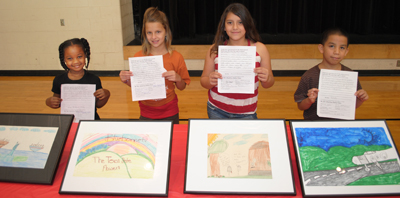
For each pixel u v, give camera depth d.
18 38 4.60
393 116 3.09
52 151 1.19
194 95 3.78
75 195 1.09
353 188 1.06
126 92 3.89
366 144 1.15
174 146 1.35
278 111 3.26
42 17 4.48
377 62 4.54
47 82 4.43
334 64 1.68
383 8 5.29
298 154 1.14
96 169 1.13
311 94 1.58
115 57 4.63
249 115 1.71
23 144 1.20
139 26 5.27
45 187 1.13
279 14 5.39
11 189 1.12
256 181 1.08
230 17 1.49
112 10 4.40
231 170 1.10
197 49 4.57
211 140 1.17
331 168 1.10
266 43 4.65
